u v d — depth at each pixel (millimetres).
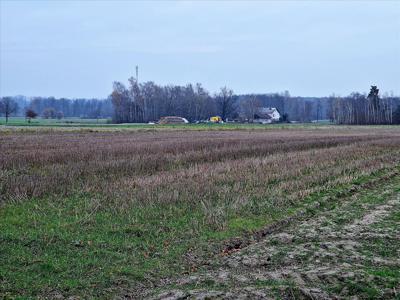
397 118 129250
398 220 13297
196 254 10422
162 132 60625
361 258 9852
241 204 14562
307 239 11477
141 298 8109
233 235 11836
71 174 18562
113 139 42312
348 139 45250
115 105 137375
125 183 17219
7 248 9984
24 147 31781
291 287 8055
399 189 18641
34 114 123125
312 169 22594
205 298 7711
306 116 179375
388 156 29859
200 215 13375
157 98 140375
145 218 12805
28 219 12367
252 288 8141
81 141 38812
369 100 136875
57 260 9492
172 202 14484
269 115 145875
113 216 12906
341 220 13461
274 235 11984
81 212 13250
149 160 23594
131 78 138625
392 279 8453
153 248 10656
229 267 9602
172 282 8828
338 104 145125
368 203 15898
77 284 8469
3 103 151875
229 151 29547
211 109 145375
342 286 8227
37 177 17703
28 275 8727
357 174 21547
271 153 30312
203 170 20812
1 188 15422
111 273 9016
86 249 10258
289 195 16328
